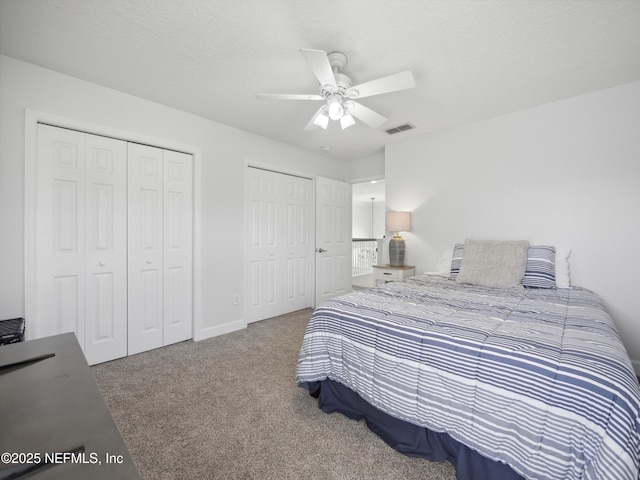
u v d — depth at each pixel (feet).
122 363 7.82
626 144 7.52
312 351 5.85
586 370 3.31
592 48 5.99
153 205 8.68
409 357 4.52
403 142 11.79
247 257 11.17
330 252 14.14
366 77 7.03
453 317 5.13
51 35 5.64
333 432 5.16
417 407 4.38
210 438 5.00
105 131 7.64
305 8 4.94
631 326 7.47
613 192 7.70
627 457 2.86
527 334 4.30
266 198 11.83
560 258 8.14
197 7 4.93
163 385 6.72
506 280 7.86
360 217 34.83
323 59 5.04
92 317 7.64
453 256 9.60
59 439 1.80
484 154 9.76
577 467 3.11
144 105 8.31
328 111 6.32
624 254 7.56
